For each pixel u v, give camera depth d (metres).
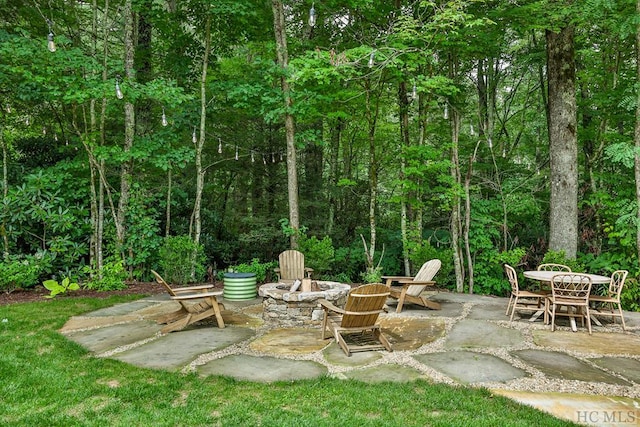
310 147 11.86
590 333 5.16
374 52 5.94
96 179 9.64
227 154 11.52
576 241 8.09
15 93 8.80
